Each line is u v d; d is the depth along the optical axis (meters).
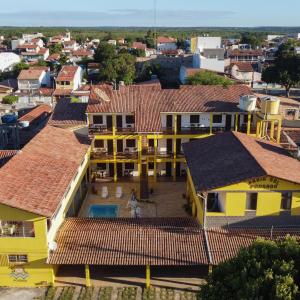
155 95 55.78
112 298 32.34
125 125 53.72
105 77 127.50
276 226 35.91
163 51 191.62
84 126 52.75
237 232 35.09
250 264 24.05
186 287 33.62
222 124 53.91
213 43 161.38
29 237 32.31
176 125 53.47
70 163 42.47
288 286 21.39
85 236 34.78
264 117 49.75
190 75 109.62
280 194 35.06
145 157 53.06
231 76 128.12
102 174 54.59
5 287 33.84
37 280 33.69
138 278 34.81
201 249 33.31
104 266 36.34
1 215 31.55
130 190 51.84
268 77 118.12
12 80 137.25
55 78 128.62
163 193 50.94
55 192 34.91
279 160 39.72
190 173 39.94
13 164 37.34
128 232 35.12
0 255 32.91
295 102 85.94
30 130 70.12
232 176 35.59
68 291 33.22
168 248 33.50
